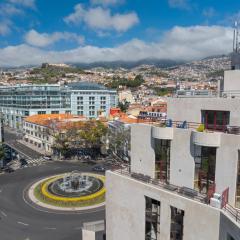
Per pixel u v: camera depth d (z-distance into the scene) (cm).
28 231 5275
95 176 8331
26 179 8319
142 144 2708
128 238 2708
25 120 14075
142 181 2586
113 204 2834
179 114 2656
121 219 2759
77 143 10762
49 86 16550
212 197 2102
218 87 3189
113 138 9756
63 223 5578
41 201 6656
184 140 2367
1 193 7194
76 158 10762
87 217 5847
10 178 8406
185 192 2300
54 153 11412
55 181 7875
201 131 2272
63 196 6756
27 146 13062
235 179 2103
